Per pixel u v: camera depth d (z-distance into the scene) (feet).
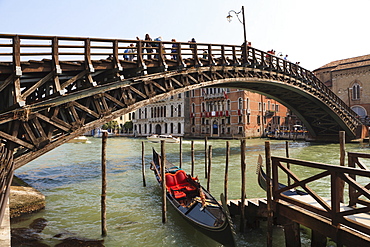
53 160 62.08
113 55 31.94
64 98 26.58
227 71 51.52
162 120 157.89
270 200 16.46
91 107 32.76
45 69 25.88
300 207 15.43
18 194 24.22
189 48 43.78
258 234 20.03
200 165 51.49
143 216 24.44
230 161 56.54
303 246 17.89
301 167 47.78
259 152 71.36
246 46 55.47
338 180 12.88
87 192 32.68
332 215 12.85
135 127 183.83
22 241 18.84
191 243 19.21
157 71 39.27
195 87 44.52
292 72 70.49
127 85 33.37
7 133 23.45
